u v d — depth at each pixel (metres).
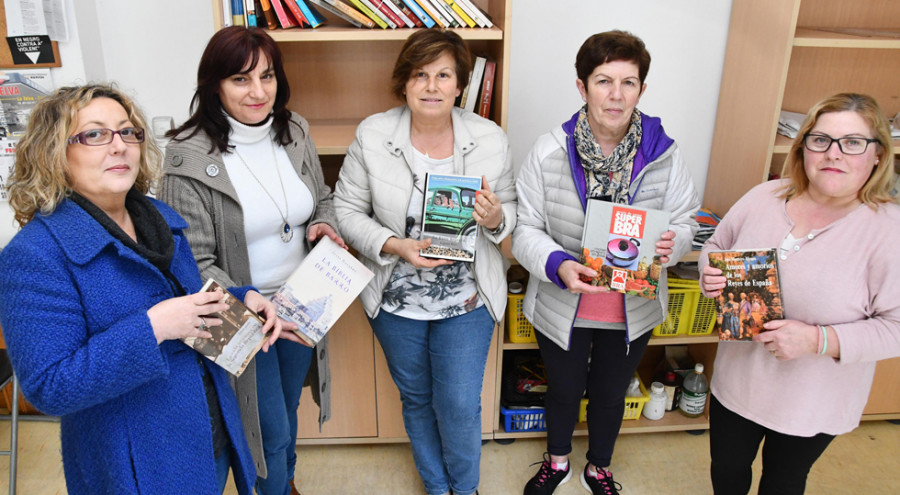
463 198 1.65
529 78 2.33
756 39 2.12
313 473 2.26
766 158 2.09
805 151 1.31
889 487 2.15
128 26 2.21
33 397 1.00
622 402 1.97
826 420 1.40
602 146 1.74
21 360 0.99
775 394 1.43
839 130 1.24
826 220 1.36
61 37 2.08
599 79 1.55
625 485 2.20
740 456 1.59
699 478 2.23
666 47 2.33
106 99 1.06
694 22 2.30
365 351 2.20
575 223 1.74
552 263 1.68
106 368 1.00
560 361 1.90
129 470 1.11
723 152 2.37
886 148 1.25
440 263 1.67
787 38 1.95
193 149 1.47
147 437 1.12
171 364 1.16
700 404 2.41
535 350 2.55
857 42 1.95
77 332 1.02
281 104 1.60
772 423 1.45
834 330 1.31
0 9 2.03
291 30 1.87
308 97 2.29
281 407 1.71
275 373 1.66
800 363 1.39
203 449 1.20
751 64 2.15
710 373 2.45
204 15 2.21
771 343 1.38
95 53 2.19
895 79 2.36
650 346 2.74
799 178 1.38
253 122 1.52
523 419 2.35
